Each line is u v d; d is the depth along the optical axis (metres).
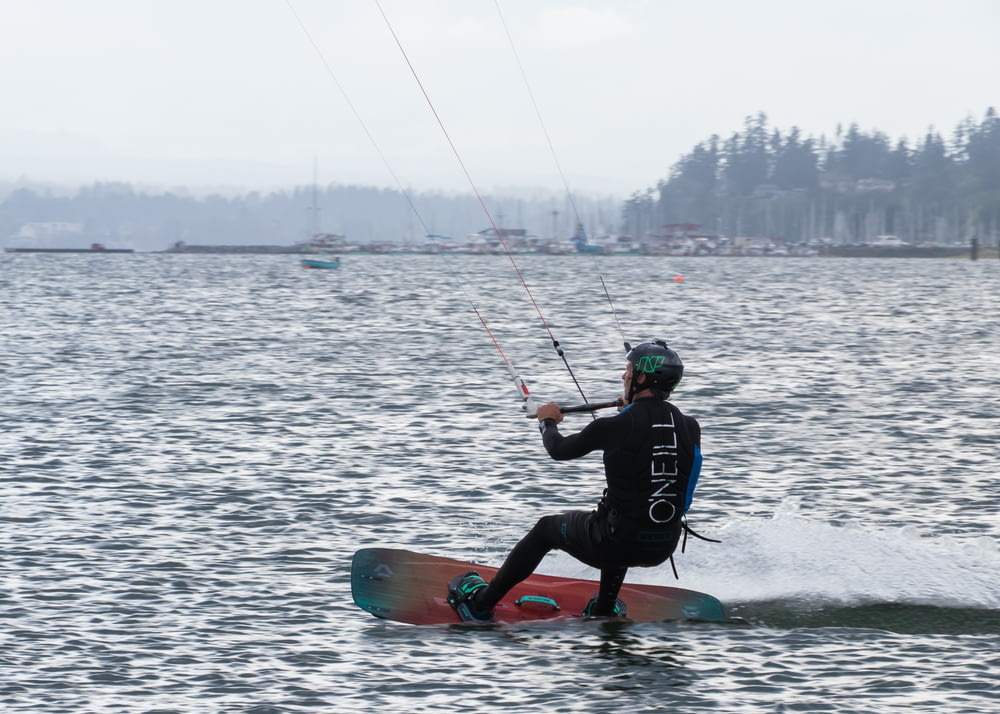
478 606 20.86
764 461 38.84
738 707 16.69
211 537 27.61
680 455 19.36
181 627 20.73
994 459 39.28
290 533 28.17
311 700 17.09
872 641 19.59
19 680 17.95
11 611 21.56
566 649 19.27
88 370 66.12
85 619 21.17
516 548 20.55
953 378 65.12
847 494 33.62
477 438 42.78
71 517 29.39
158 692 17.47
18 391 55.56
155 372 65.06
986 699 16.94
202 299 162.75
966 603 21.61
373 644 19.69
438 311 135.62
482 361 73.44
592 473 36.34
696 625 20.53
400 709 16.72
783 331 105.31
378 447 40.66
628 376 19.81
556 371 68.38
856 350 84.06
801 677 17.91
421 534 28.48
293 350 80.50
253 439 42.06
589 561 19.94
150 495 32.16
